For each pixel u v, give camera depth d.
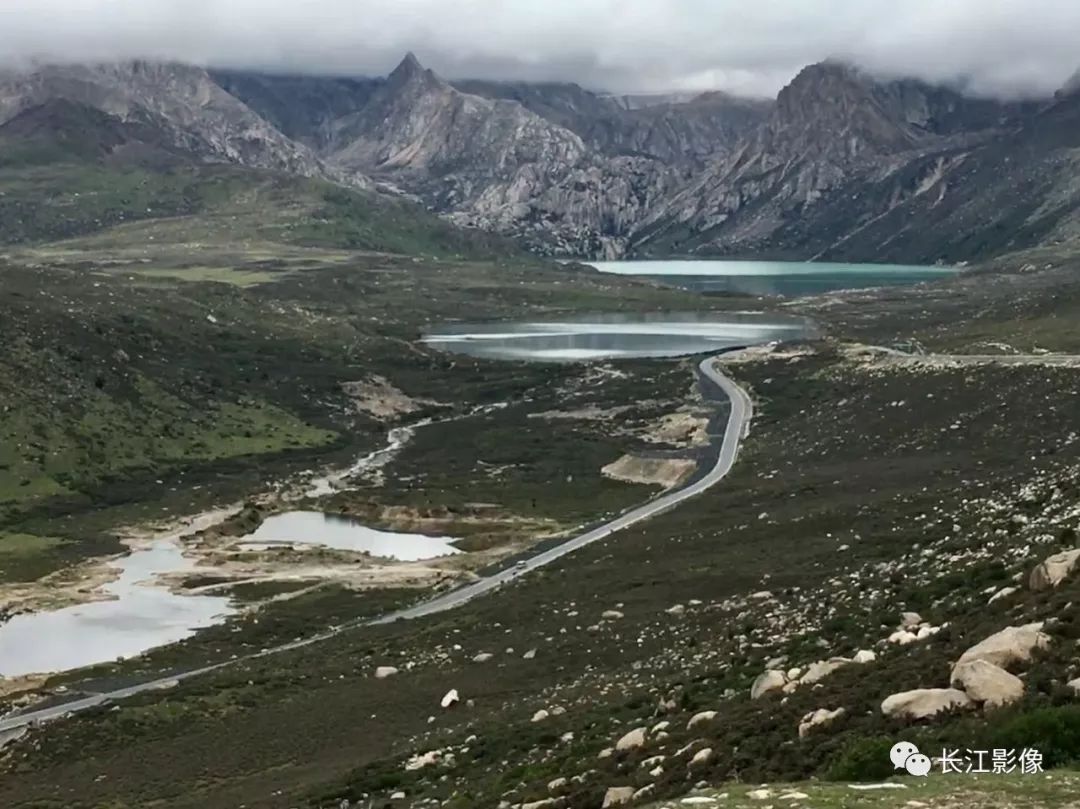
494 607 115.06
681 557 119.88
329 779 63.56
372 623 122.12
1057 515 70.94
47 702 103.94
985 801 27.75
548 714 64.69
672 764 42.22
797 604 78.88
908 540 93.38
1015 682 35.28
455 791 53.19
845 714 38.94
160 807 67.38
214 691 99.38
